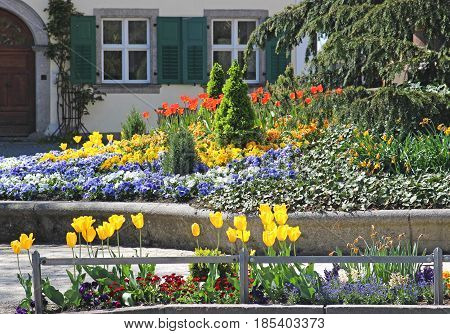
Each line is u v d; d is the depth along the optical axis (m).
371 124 12.71
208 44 24.17
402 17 13.55
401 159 11.76
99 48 23.83
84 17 23.67
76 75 23.70
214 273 7.44
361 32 14.09
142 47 24.08
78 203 11.94
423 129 12.85
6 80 23.81
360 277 7.45
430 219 10.05
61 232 12.00
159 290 7.48
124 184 12.12
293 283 7.29
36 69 23.69
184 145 12.80
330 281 7.36
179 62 24.14
